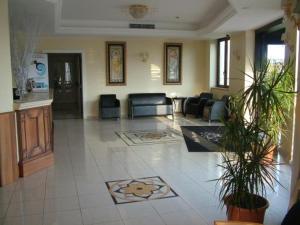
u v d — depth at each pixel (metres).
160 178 4.42
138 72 10.55
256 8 5.70
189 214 3.30
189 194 3.84
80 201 3.65
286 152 5.13
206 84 11.09
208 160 5.30
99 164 5.09
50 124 5.13
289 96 4.18
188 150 5.97
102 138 7.12
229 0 5.46
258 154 2.68
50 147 5.07
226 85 10.12
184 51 10.91
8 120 4.15
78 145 6.46
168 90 10.94
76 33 8.99
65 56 11.66
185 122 9.27
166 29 9.57
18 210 3.42
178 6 7.39
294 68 4.24
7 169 4.17
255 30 8.07
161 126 8.62
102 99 10.03
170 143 6.56
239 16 6.36
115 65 10.32
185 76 11.03
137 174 4.59
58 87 11.77
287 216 1.91
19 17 6.32
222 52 10.52
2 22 3.97
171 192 3.90
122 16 8.58
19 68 5.46
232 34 9.02
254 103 2.81
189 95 11.16
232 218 2.67
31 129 4.58
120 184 4.18
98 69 10.21
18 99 4.76
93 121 9.62
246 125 2.77
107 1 6.95
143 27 9.41
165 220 3.17
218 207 3.46
